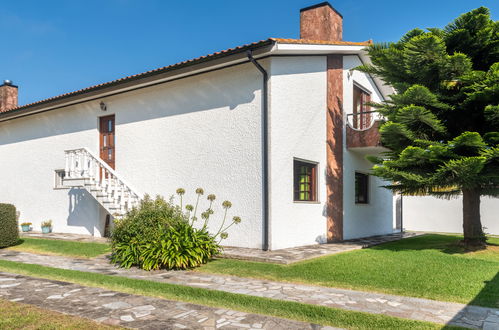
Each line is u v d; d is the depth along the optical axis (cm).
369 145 1136
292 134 962
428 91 838
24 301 509
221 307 491
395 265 709
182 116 1073
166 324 419
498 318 433
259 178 907
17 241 1107
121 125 1223
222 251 855
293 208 952
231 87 977
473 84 847
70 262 821
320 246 986
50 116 1443
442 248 917
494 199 1499
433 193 946
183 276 670
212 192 992
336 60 1150
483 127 901
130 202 1048
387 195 1502
